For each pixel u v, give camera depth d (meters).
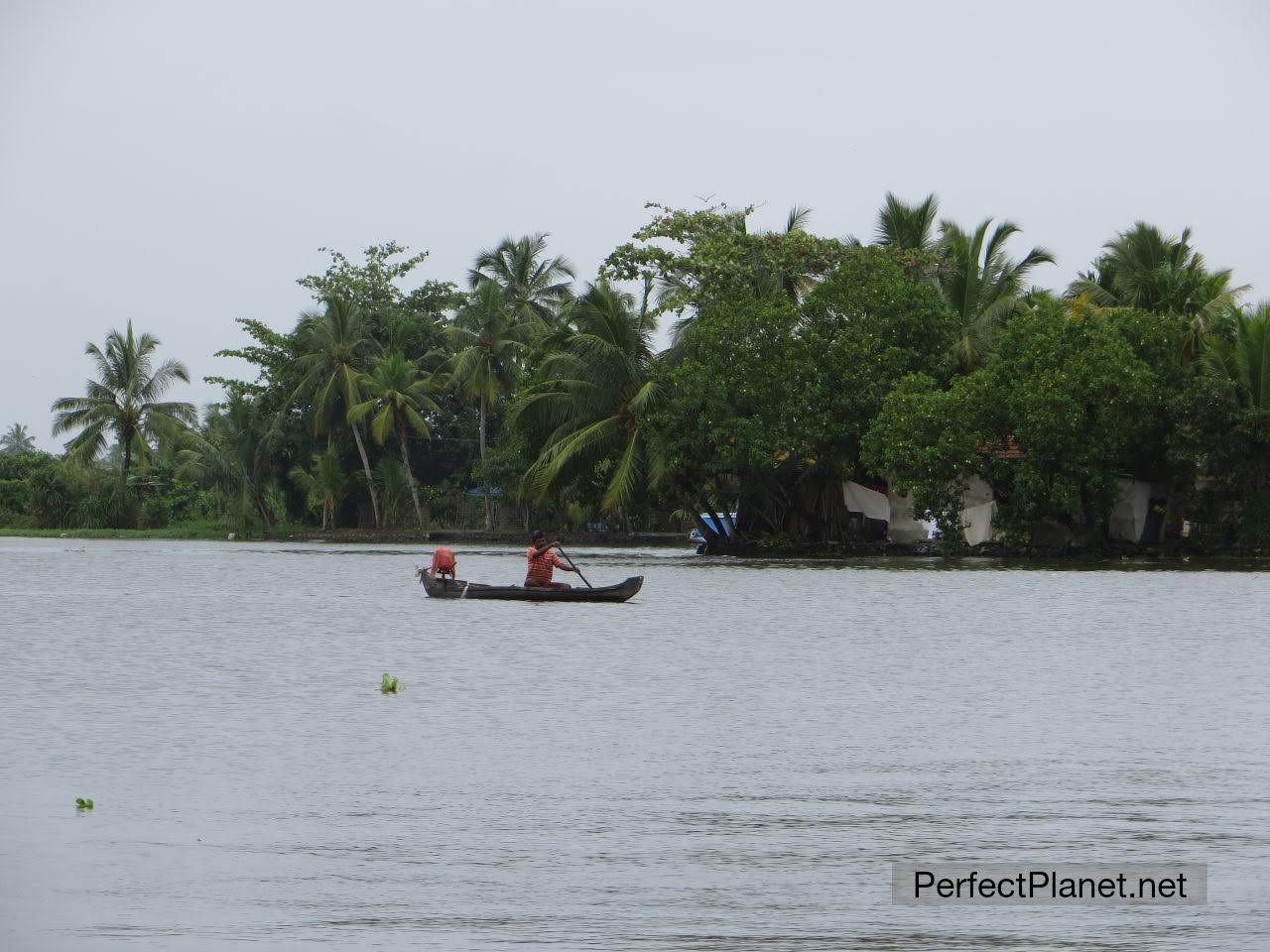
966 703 47.62
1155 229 151.25
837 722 44.09
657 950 24.48
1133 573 110.81
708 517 152.88
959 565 121.75
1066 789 35.19
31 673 54.97
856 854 29.97
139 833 31.50
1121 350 121.62
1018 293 145.62
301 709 46.50
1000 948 24.83
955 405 121.75
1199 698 48.66
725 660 58.38
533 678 53.31
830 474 138.25
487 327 189.38
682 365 131.38
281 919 26.05
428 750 39.81
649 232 147.88
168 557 150.62
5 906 26.77
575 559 135.00
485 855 29.86
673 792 34.97
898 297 130.12
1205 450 124.31
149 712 46.00
